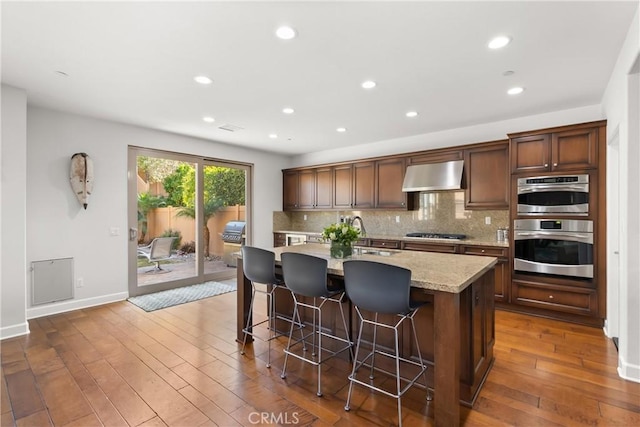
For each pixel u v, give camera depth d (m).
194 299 4.33
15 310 3.08
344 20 2.00
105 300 4.14
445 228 4.92
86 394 2.13
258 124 4.39
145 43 2.27
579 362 2.56
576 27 2.09
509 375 2.37
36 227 3.59
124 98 3.36
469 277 1.95
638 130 2.23
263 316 3.66
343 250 2.76
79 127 3.91
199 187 5.29
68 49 2.35
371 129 4.72
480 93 3.27
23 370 2.44
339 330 2.68
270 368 2.49
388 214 5.58
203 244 5.34
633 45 2.03
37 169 3.59
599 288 3.26
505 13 1.94
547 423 1.84
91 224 4.02
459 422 1.79
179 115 3.95
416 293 2.22
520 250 3.73
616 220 3.09
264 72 2.76
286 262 2.40
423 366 2.10
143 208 4.58
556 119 3.88
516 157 3.77
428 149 4.98
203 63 2.59
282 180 6.82
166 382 2.28
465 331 2.01
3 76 2.82
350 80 2.94
